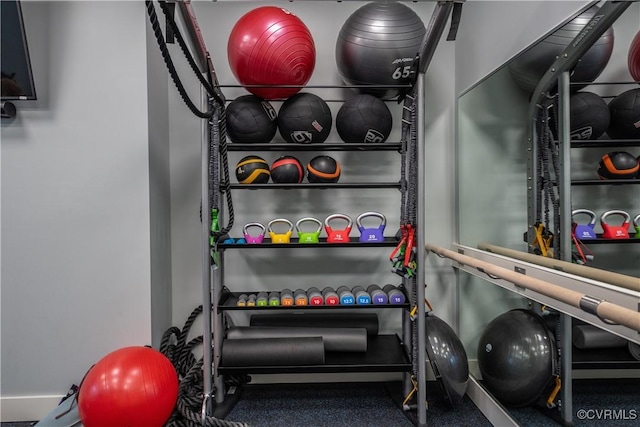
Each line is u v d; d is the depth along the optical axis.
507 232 1.73
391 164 2.10
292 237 2.06
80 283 1.86
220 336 1.82
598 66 1.21
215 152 1.67
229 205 1.74
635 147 1.11
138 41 1.86
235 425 1.58
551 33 1.42
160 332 1.99
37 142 1.83
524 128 1.60
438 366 1.71
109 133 1.86
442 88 2.14
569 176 1.33
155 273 1.93
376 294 1.76
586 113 1.26
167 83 2.10
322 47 2.09
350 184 1.81
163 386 1.47
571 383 1.35
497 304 1.81
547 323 1.49
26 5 1.81
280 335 1.83
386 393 1.99
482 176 1.91
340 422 1.73
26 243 1.84
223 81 2.08
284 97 1.84
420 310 1.64
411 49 1.67
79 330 1.86
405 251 1.67
